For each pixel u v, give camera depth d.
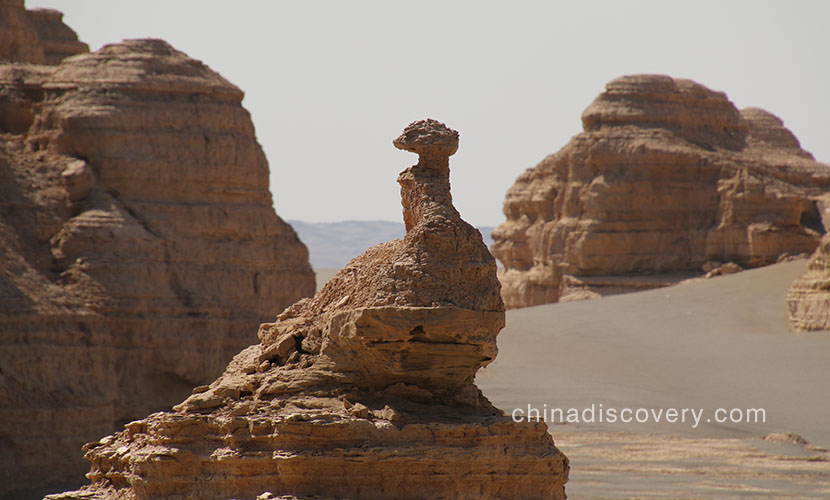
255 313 85.50
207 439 34.00
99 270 79.75
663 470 68.75
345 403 33.66
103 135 83.94
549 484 34.19
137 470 34.66
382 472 32.72
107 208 82.19
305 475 32.50
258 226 87.25
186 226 84.31
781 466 70.56
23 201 81.38
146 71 86.44
